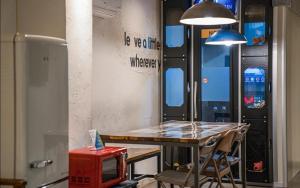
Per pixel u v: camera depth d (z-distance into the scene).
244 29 7.64
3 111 3.47
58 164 3.81
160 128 6.03
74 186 4.37
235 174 7.66
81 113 4.96
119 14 6.85
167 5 8.15
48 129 3.68
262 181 7.61
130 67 7.22
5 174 3.47
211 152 5.22
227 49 7.88
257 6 7.59
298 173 8.58
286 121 7.55
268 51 7.56
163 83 8.20
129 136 5.09
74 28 4.80
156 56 8.12
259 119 7.64
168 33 8.18
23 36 3.44
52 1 4.65
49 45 3.69
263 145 7.62
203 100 8.05
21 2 4.66
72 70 4.80
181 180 5.07
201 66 8.03
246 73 7.68
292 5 8.00
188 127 6.17
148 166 7.73
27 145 3.45
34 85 3.53
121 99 6.97
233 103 7.86
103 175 4.39
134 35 7.33
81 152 4.41
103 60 6.46
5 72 3.46
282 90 7.52
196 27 8.02
